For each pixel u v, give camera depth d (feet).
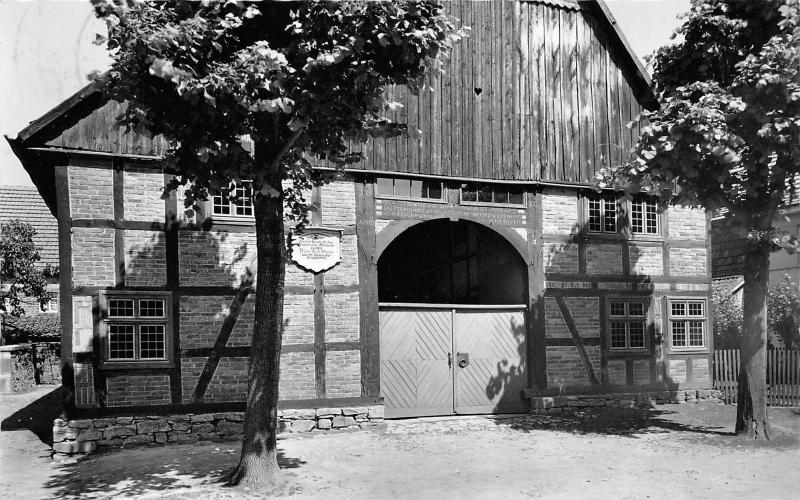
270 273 28.45
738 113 34.09
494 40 47.06
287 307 40.22
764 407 38.40
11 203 88.84
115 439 35.94
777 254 65.82
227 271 38.78
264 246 28.50
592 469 31.73
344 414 40.57
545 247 47.26
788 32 35.01
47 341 76.48
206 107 23.73
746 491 28.07
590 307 48.14
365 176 42.47
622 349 48.88
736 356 50.44
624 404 48.21
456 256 55.98
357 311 41.63
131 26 22.36
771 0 35.63
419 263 56.54
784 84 32.78
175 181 27.43
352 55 25.08
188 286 38.01
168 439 36.83
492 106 46.50
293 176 30.73
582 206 48.55
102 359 36.17
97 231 36.70
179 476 29.58
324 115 26.66
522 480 29.78
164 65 22.12
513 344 46.62
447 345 45.29
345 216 41.88
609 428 41.55
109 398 36.22
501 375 46.26
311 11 25.22
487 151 45.98
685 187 37.40
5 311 67.62
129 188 37.42
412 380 44.32
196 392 37.65
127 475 29.96
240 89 23.65
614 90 50.34
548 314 46.98
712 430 40.86
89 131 36.76
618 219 49.67
